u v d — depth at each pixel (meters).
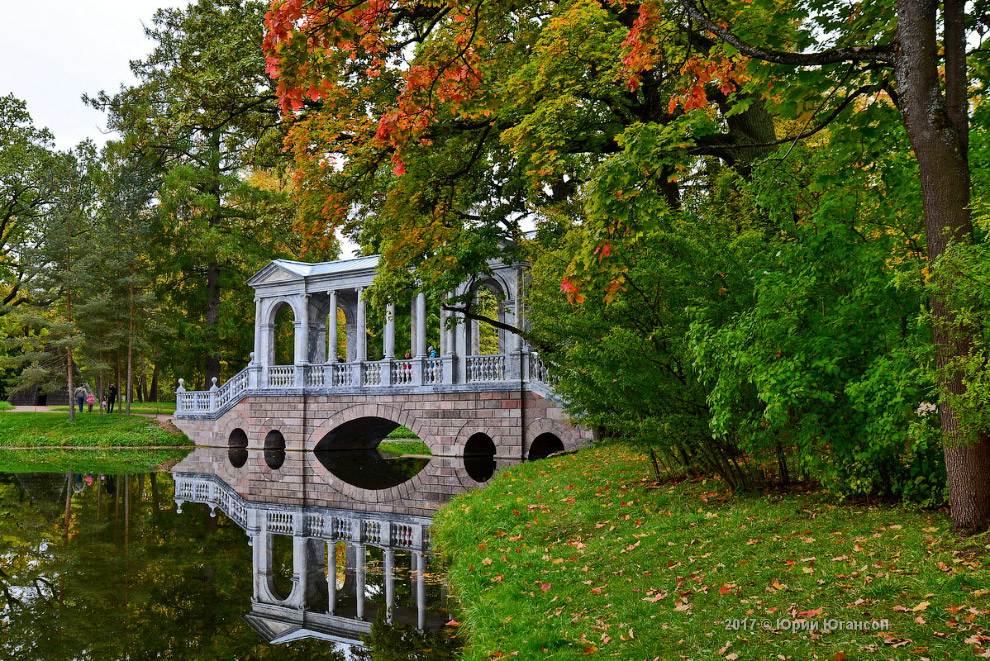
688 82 8.73
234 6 22.23
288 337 43.16
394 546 13.53
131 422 38.62
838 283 8.44
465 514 12.55
